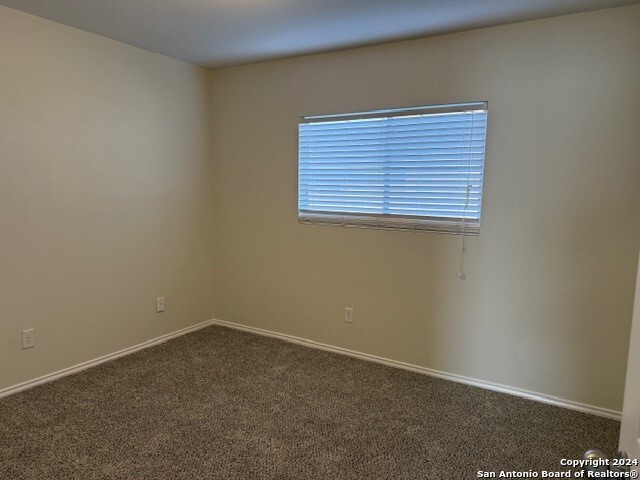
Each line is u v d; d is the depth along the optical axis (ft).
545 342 8.57
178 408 8.16
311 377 9.61
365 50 9.86
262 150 11.66
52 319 9.12
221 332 12.48
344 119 10.37
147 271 11.10
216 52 10.48
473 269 9.14
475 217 9.05
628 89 7.45
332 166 10.68
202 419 7.79
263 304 12.23
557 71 7.94
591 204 7.91
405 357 10.15
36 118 8.50
